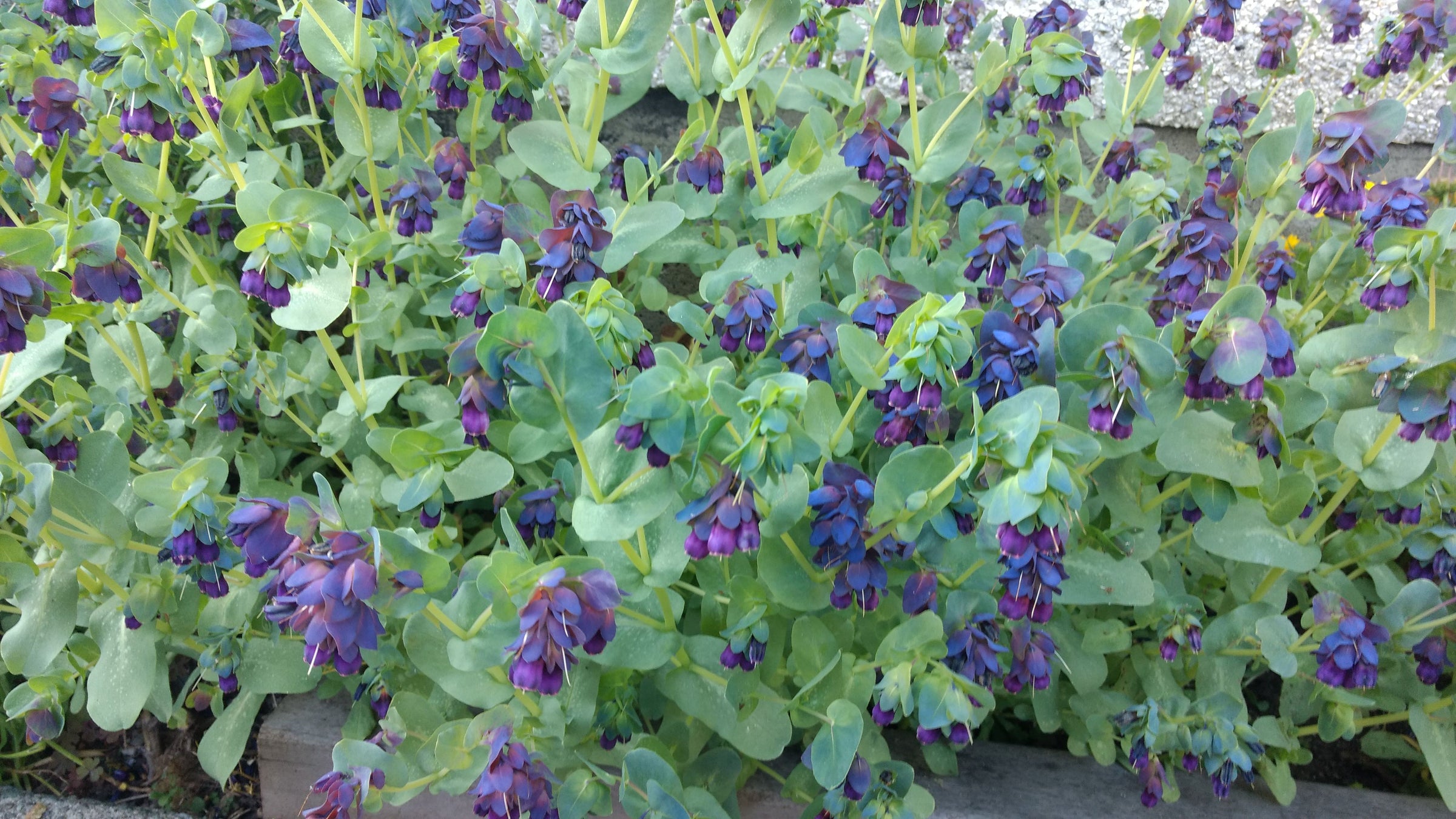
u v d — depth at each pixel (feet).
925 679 1.56
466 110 2.36
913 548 1.59
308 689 1.89
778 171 2.13
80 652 1.85
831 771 1.54
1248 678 2.22
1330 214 1.92
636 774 1.52
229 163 1.97
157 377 2.03
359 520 2.00
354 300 1.87
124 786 2.15
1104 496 1.87
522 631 1.29
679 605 1.69
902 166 2.07
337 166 2.34
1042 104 2.08
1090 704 1.97
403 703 1.69
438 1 2.10
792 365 1.75
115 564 1.78
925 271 2.10
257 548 1.34
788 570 1.65
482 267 1.58
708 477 1.53
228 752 1.89
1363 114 1.79
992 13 2.46
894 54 2.08
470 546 2.14
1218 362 1.54
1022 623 1.63
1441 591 1.86
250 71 2.05
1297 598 2.30
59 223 1.63
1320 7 2.57
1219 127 2.45
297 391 2.13
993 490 1.36
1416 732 1.87
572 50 2.25
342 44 2.03
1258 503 1.82
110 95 2.12
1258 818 1.90
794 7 2.00
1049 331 1.58
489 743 1.51
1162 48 2.37
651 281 2.20
